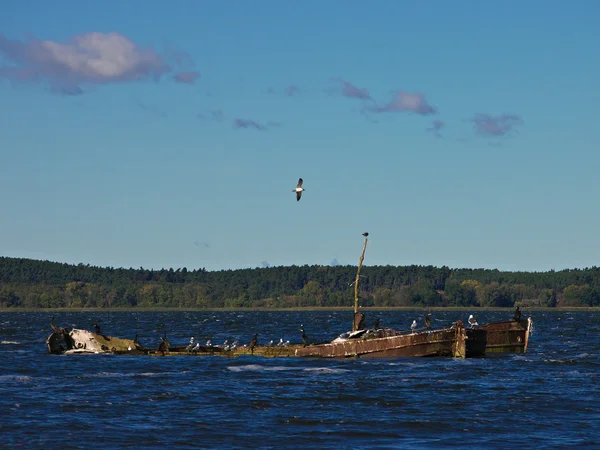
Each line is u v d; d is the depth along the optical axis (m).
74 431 108.88
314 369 170.25
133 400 131.62
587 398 132.62
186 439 104.81
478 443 102.69
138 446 101.50
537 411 122.00
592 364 178.38
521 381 151.50
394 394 136.38
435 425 112.69
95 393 138.88
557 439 104.44
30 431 108.75
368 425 112.69
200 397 134.62
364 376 158.25
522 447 100.50
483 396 134.62
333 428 111.00
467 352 185.62
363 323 191.25
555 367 172.50
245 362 185.25
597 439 104.25
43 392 139.88
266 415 119.44
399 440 104.50
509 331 191.88
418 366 172.62
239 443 103.00
